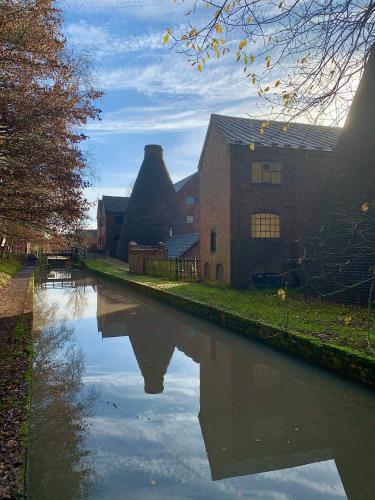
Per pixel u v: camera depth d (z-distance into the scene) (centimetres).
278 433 556
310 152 1819
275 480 446
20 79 846
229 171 1761
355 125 1348
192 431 562
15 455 412
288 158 1816
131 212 3975
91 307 1684
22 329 981
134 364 888
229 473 459
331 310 1156
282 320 1009
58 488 424
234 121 2003
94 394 704
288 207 1816
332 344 758
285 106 487
